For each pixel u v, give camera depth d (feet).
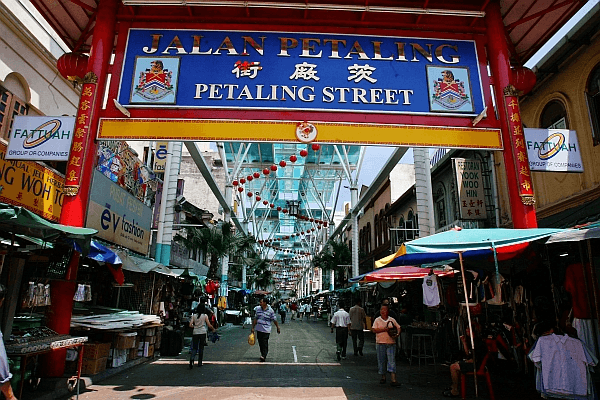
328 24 28.68
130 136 25.81
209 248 88.58
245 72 27.40
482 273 30.91
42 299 22.48
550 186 38.60
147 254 60.03
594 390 18.04
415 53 28.50
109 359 29.63
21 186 32.48
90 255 24.70
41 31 36.14
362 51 28.32
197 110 26.55
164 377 28.27
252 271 166.50
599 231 18.06
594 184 32.99
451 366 23.50
